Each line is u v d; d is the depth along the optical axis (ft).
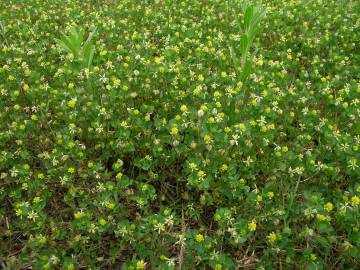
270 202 1.25
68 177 1.35
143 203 1.27
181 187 1.45
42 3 2.87
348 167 1.33
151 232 1.22
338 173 1.40
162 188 1.45
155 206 1.41
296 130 1.58
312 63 2.04
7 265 1.21
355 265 1.16
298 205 1.29
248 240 1.26
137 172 1.52
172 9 2.72
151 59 1.97
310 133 1.58
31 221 1.25
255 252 1.26
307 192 1.21
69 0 2.87
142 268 1.09
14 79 1.74
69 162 1.42
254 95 1.66
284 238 1.15
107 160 1.53
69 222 1.27
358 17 2.54
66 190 1.44
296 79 1.92
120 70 1.73
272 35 2.40
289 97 1.69
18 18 2.64
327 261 1.20
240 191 1.29
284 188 1.34
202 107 1.42
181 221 1.34
